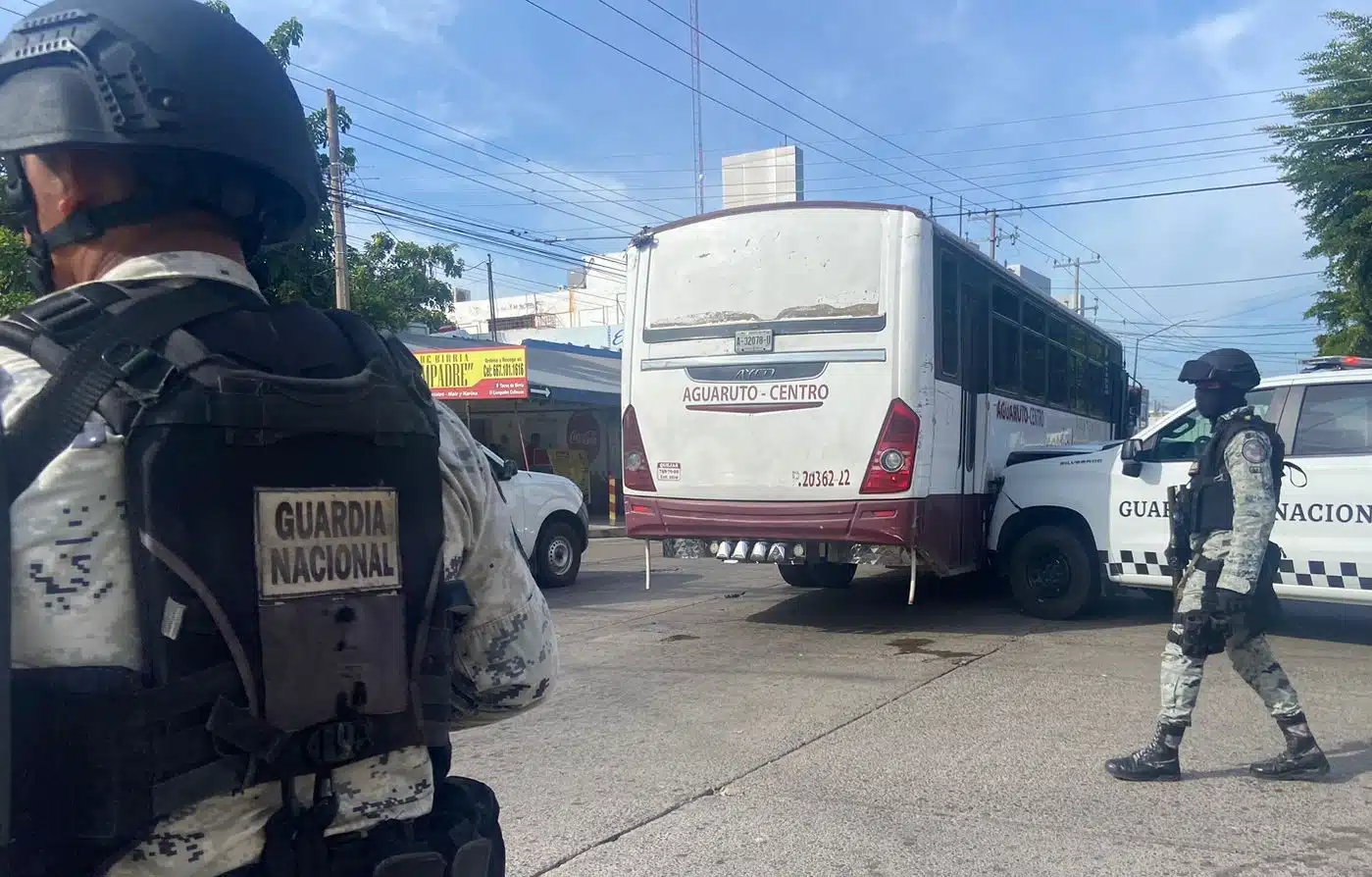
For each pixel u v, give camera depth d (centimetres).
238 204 141
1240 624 443
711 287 809
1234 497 445
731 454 799
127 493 117
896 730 543
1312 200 2256
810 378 773
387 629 138
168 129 131
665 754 506
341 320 149
